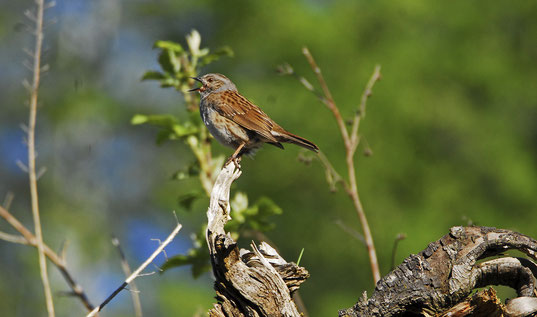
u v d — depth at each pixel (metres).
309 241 15.48
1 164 18.97
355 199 5.19
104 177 20.25
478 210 15.46
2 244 16.97
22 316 15.71
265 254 3.72
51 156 19.23
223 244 3.39
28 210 18.39
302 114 16.14
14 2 20.27
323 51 16.62
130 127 20.73
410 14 16.86
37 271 15.76
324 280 15.16
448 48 16.89
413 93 15.91
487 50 16.95
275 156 16.17
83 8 20.44
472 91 17.02
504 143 16.22
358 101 15.77
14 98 19.80
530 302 3.13
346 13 17.06
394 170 15.55
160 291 16.22
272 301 3.38
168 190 19.42
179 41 20.58
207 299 16.17
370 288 14.70
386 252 14.83
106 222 19.27
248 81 17.58
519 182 15.84
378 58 16.34
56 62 19.84
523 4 17.09
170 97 20.91
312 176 15.64
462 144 16.47
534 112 17.19
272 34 17.33
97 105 19.75
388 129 15.81
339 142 15.70
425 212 15.28
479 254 3.27
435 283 3.24
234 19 18.33
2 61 20.03
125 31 21.45
